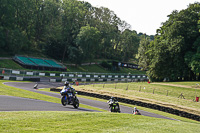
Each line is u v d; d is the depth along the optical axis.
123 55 121.25
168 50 52.38
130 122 8.55
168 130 7.66
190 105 28.34
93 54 93.81
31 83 42.88
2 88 23.28
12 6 67.81
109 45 107.88
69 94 13.45
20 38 65.00
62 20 85.12
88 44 80.69
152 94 35.25
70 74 58.84
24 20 77.25
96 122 7.68
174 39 52.00
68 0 90.06
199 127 10.02
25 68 58.25
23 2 73.62
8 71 44.72
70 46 81.19
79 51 80.62
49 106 13.55
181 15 54.56
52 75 55.72
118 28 115.81
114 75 72.75
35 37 86.12
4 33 62.69
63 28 85.81
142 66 74.75
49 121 7.05
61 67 69.94
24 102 13.96
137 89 39.91
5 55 62.78
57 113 8.89
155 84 46.72
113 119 8.78
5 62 56.09
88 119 8.13
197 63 46.25
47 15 82.94
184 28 52.09
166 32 56.72
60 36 83.06
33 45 81.38
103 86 41.81
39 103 14.62
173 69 52.62
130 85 44.78
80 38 79.50
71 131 5.93
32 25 81.19
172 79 55.12
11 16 67.44
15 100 14.37
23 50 73.31
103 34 102.38
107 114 10.05
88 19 102.44
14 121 6.56
